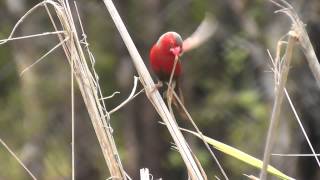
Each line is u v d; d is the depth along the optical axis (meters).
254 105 16.55
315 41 15.42
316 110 15.69
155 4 17.84
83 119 17.77
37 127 17.16
